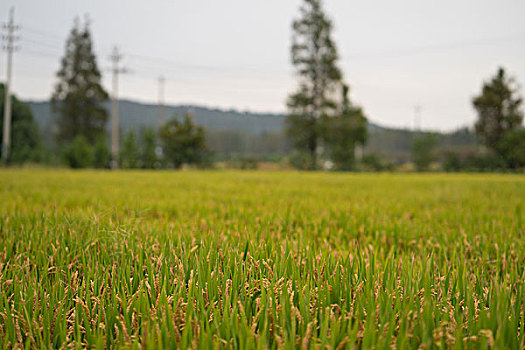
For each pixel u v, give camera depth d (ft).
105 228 13.28
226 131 426.51
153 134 148.97
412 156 172.96
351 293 8.54
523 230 17.42
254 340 6.48
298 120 172.14
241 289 8.39
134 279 9.24
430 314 7.01
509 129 185.78
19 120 200.54
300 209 24.03
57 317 7.35
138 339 6.91
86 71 202.90
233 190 40.40
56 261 10.94
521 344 6.47
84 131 202.18
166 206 24.61
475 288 9.30
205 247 11.35
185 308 7.43
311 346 6.12
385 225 18.25
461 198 35.27
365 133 169.78
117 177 66.90
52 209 19.60
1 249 12.41
